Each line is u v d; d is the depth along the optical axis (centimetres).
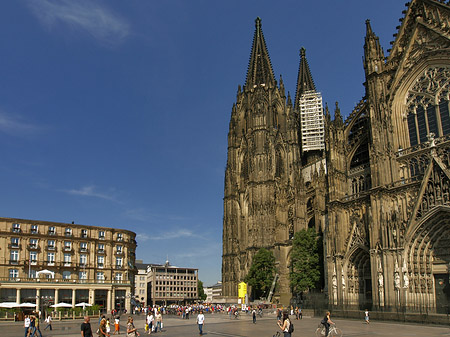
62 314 10144
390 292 7081
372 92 8338
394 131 8075
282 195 13750
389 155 7819
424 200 7038
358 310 7706
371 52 8525
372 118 8125
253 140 15350
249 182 14938
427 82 7875
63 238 13225
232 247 15588
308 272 10525
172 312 13050
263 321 7725
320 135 16750
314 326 6166
